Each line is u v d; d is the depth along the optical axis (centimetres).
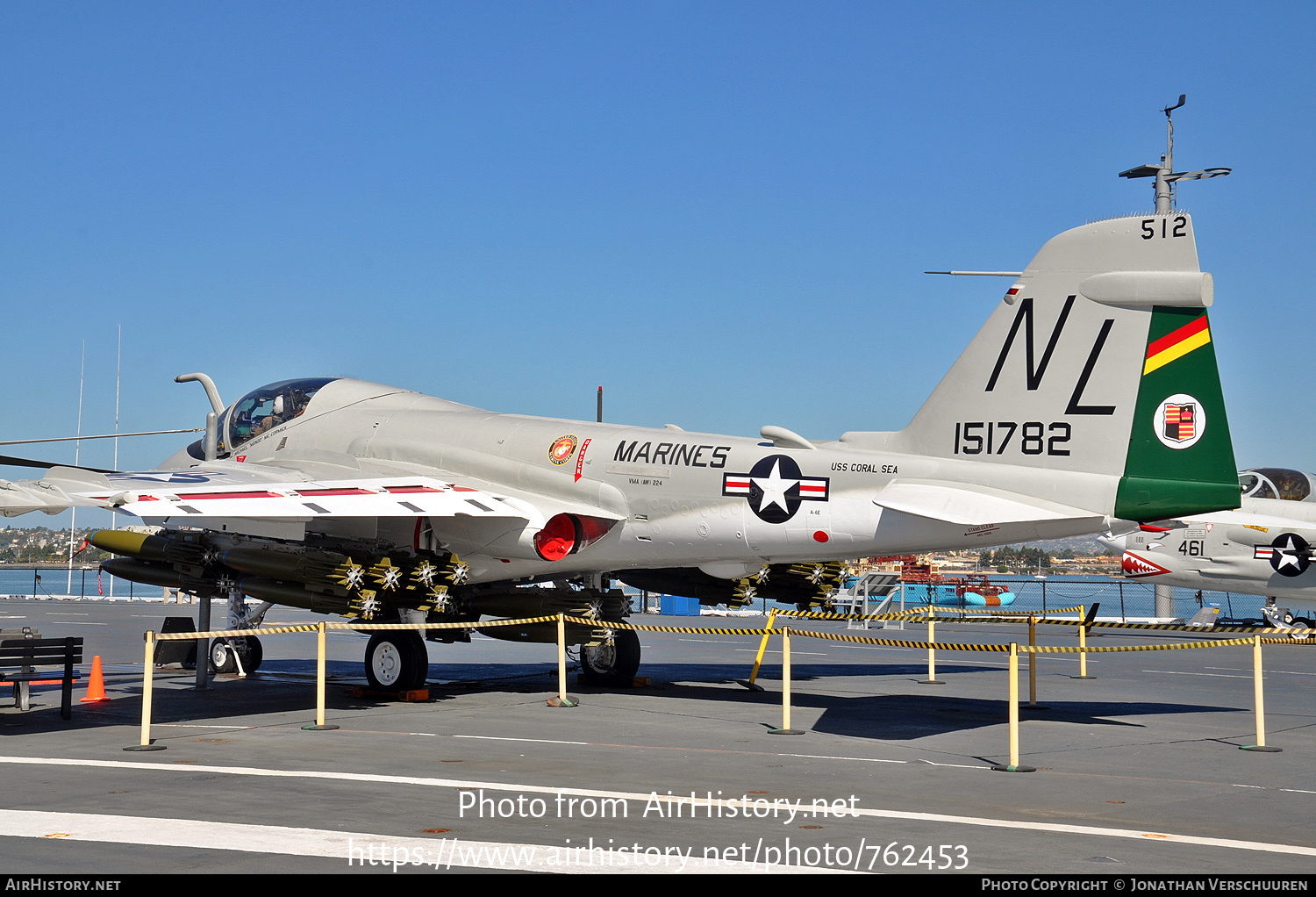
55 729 1062
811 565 1484
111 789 763
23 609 3600
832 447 1202
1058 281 1087
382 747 957
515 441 1416
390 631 1322
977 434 1110
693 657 1967
